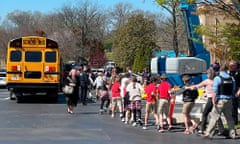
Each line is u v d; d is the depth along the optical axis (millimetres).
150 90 16766
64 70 38625
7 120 19234
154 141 13844
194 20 23641
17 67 28328
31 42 28375
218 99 14047
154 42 71375
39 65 28453
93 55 92062
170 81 25469
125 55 72562
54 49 28578
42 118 20109
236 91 14961
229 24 17031
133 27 72062
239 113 18172
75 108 25250
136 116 18250
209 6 17391
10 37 94000
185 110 15539
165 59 26297
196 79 25266
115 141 13773
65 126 17312
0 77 48656
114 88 20453
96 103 28984
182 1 17984
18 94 29094
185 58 25219
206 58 25422
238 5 16578
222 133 14758
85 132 15727
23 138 14266
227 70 15148
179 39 58969
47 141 13711
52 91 28891
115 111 22109
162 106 16109
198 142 13656
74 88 22312
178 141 13852
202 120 14789
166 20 83250
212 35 17469
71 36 91625
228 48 17453
